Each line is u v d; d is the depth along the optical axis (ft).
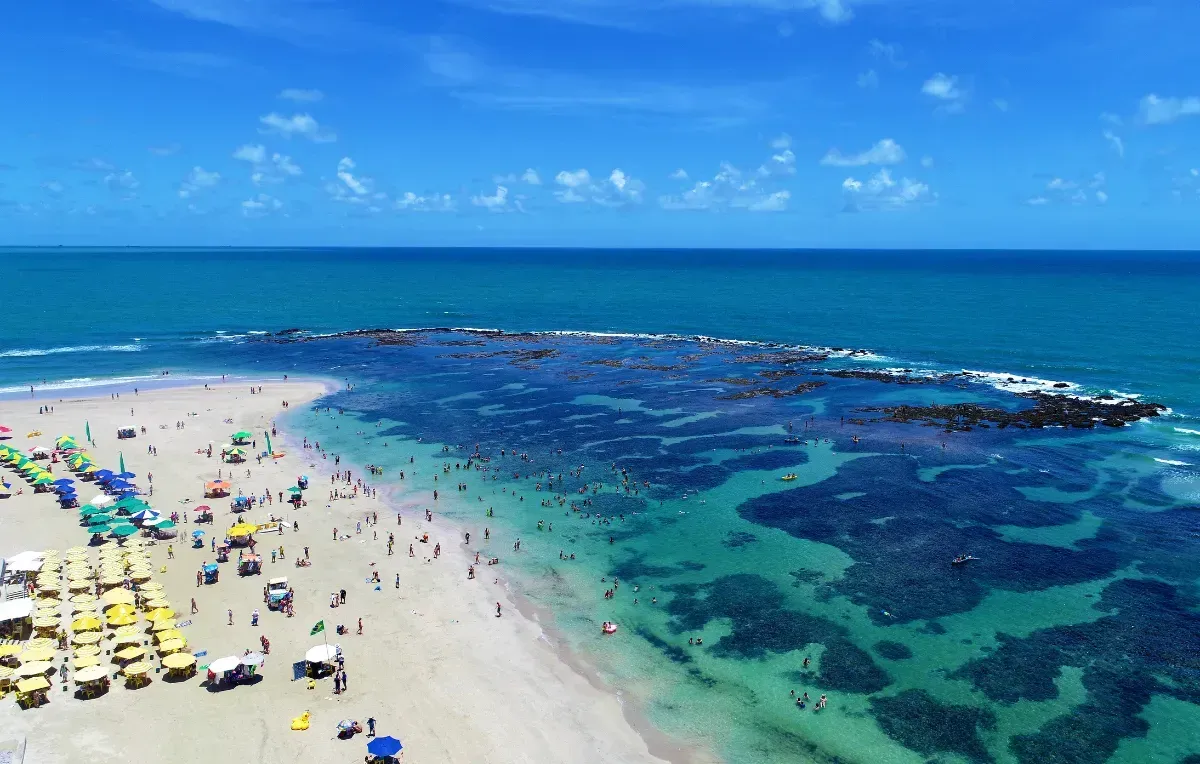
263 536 181.37
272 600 146.41
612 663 131.95
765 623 144.46
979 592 154.92
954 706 120.16
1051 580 159.43
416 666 128.98
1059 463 230.48
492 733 112.57
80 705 115.44
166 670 125.80
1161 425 269.85
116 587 150.41
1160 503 199.21
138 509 184.14
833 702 121.49
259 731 110.93
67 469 224.53
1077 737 112.88
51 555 158.92
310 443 257.14
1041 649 135.03
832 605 150.71
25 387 327.88
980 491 208.64
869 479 218.79
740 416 288.30
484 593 155.22
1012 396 314.35
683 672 129.49
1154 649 134.51
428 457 242.99
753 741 112.68
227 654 130.52
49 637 133.28
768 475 223.51
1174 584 157.17
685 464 233.96
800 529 185.78
